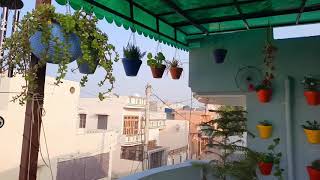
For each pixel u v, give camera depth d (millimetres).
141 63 3240
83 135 14000
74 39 1819
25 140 1923
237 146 3805
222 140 3949
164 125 25750
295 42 4258
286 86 4148
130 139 20781
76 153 13219
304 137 4078
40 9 1739
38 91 1923
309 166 3734
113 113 20656
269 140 4266
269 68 4336
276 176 4066
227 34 4688
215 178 4062
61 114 11625
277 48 4199
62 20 1745
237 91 4629
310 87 3799
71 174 12633
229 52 4664
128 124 21188
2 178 8969
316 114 4047
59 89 11477
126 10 3221
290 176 4023
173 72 4051
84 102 21219
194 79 4879
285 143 4164
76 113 12539
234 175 3652
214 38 4766
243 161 3717
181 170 3920
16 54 1775
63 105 11727
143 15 3525
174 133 26016
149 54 3383
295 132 4129
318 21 3881
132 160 18500
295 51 4250
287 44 4305
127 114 21141
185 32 4578
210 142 4055
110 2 2969
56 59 1753
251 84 4383
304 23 3967
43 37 1722
